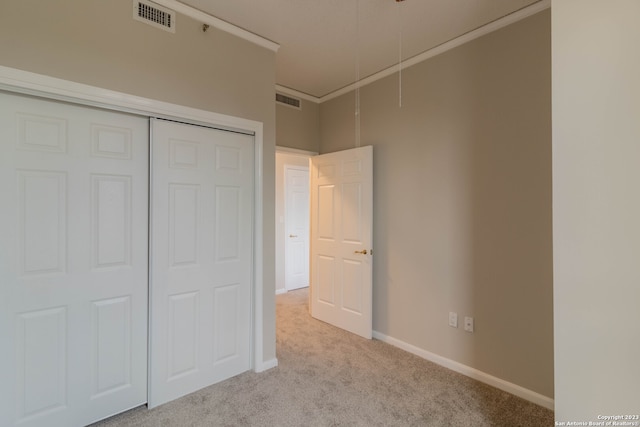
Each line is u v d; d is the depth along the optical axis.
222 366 2.39
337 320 3.52
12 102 1.62
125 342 1.99
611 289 1.16
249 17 2.30
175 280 2.15
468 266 2.51
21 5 1.61
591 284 1.20
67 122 1.78
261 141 2.56
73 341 1.81
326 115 3.77
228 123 2.37
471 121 2.49
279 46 2.68
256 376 2.46
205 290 2.29
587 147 1.20
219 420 1.93
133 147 2.00
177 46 2.13
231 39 2.40
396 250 3.03
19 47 1.60
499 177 2.33
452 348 2.60
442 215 2.68
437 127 2.71
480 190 2.44
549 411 2.04
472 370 2.47
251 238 2.55
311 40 2.60
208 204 2.30
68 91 1.73
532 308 2.17
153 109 2.03
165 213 2.10
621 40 1.13
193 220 2.23
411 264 2.90
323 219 3.67
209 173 2.31
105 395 1.92
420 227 2.83
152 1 2.03
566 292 1.25
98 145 1.88
